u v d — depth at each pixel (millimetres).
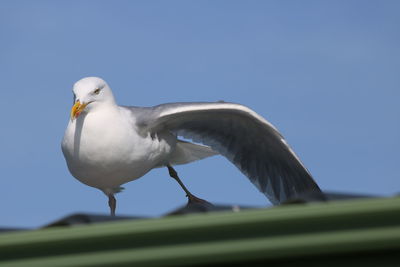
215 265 5387
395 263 4949
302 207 5027
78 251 5461
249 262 5301
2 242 5555
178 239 5270
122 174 14289
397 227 4816
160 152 14773
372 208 4848
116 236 5371
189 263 5250
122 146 13828
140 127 14156
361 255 5031
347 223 4922
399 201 4832
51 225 6066
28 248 5535
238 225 5133
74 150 13828
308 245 4988
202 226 5203
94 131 13680
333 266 5098
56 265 5492
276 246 5059
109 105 13891
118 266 5379
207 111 14211
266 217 5074
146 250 5328
